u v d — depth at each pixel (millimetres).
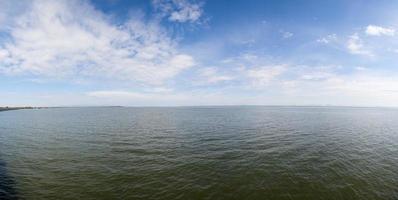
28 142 34844
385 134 43312
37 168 21828
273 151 28297
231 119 78625
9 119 86062
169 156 26219
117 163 23469
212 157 25656
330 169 21391
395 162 23953
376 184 18062
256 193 16391
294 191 16734
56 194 16188
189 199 15461
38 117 98625
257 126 55531
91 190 16828
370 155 26688
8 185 17703
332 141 34906
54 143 33938
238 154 26906
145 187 17375
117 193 16344
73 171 20953
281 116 96250
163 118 86688
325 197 15883
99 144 33125
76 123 66938
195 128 52344
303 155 26359
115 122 69875
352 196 16062
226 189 17031
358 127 54781
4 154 27234
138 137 39438
